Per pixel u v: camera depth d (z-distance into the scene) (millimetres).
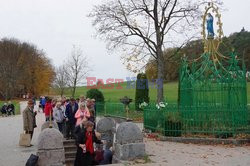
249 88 49375
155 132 16984
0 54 79562
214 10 16875
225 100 15273
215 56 16375
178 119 15562
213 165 9914
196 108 15391
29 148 14617
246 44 62344
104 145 13742
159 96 28859
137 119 26922
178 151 12398
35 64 89812
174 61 30359
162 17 29750
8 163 11398
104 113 31484
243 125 14992
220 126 14977
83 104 14219
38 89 90500
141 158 10781
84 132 10594
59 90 72062
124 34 30047
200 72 16016
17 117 35969
